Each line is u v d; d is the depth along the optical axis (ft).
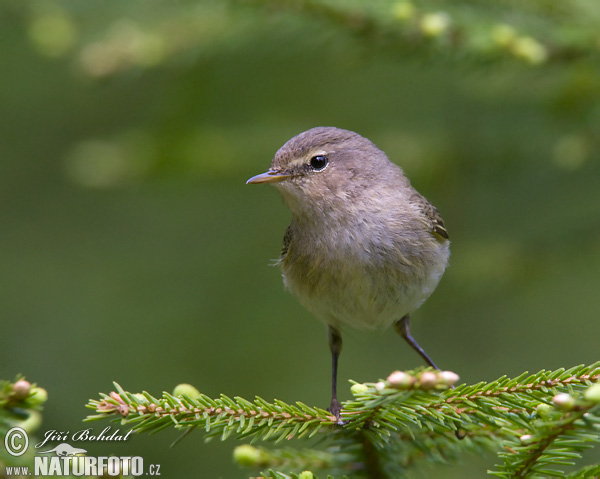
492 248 37.37
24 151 46.91
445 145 38.19
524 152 37.09
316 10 27.73
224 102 41.27
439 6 28.45
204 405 18.07
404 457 20.25
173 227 45.52
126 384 39.17
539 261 36.86
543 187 40.29
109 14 33.99
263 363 40.42
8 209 46.16
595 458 33.12
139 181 37.78
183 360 40.16
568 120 33.30
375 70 41.73
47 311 41.55
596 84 31.12
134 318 41.50
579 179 39.55
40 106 47.01
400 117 42.06
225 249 44.11
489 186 40.55
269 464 19.72
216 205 46.32
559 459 16.90
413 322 42.98
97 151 37.68
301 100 41.91
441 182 38.37
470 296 40.55
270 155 37.52
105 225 45.98
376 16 27.04
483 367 41.81
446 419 19.57
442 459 20.24
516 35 27.25
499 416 17.78
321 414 18.92
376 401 16.25
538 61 26.96
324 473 19.89
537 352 42.04
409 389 16.10
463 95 39.01
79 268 43.55
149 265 43.70
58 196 46.65
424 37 26.78
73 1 34.17
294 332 41.55
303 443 29.99
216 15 32.07
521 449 16.87
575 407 15.60
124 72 32.53
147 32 32.73
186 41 32.42
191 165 37.27
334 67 40.06
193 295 42.39
